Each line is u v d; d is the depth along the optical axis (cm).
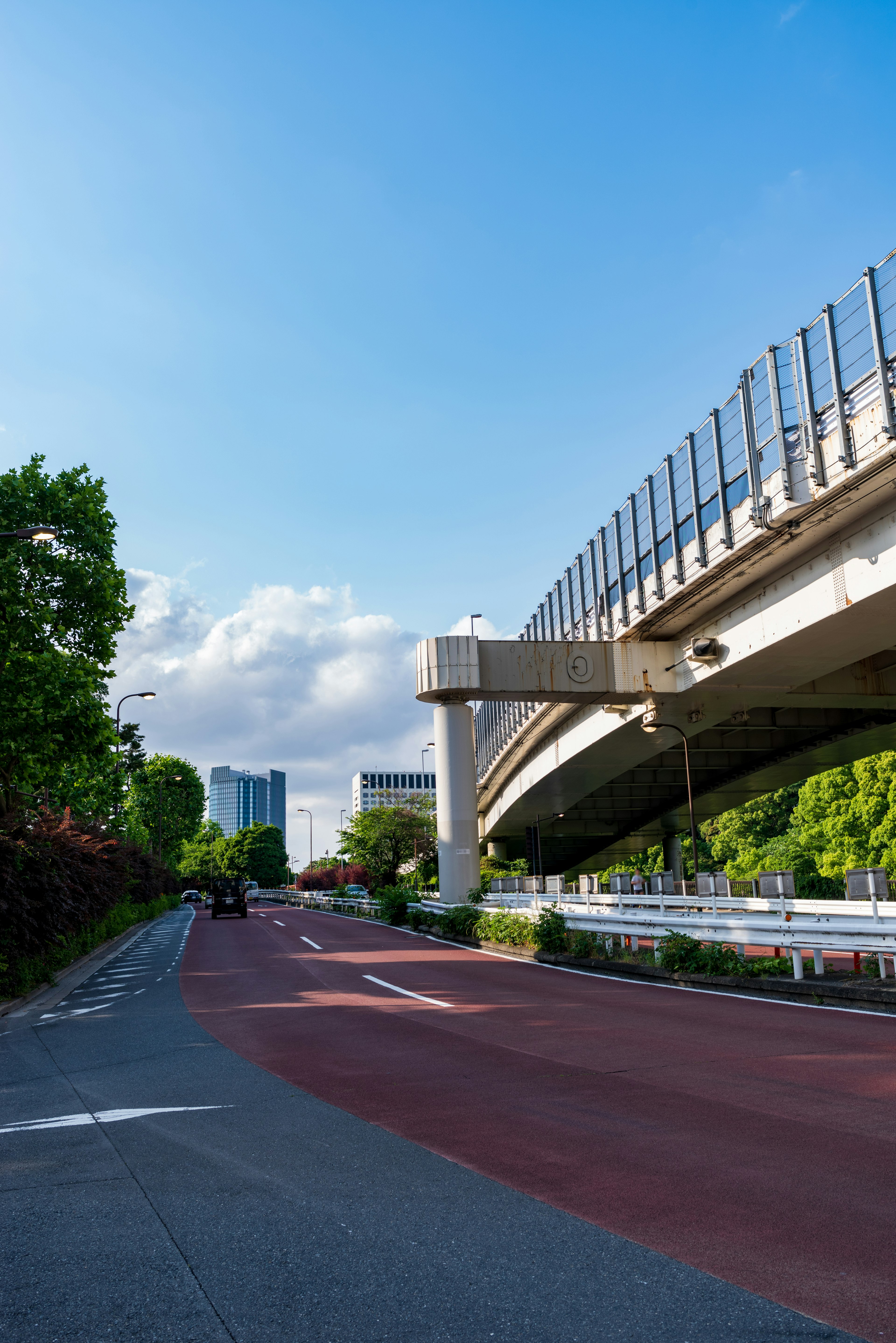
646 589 2767
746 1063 874
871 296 1783
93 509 2169
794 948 1391
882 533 1986
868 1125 643
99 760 2231
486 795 5519
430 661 2981
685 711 3150
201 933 3762
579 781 4238
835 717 3578
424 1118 700
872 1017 1132
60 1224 488
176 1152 627
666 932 1725
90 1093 844
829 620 2189
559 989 1545
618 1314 370
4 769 2075
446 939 2873
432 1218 483
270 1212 499
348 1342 352
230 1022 1288
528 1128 663
